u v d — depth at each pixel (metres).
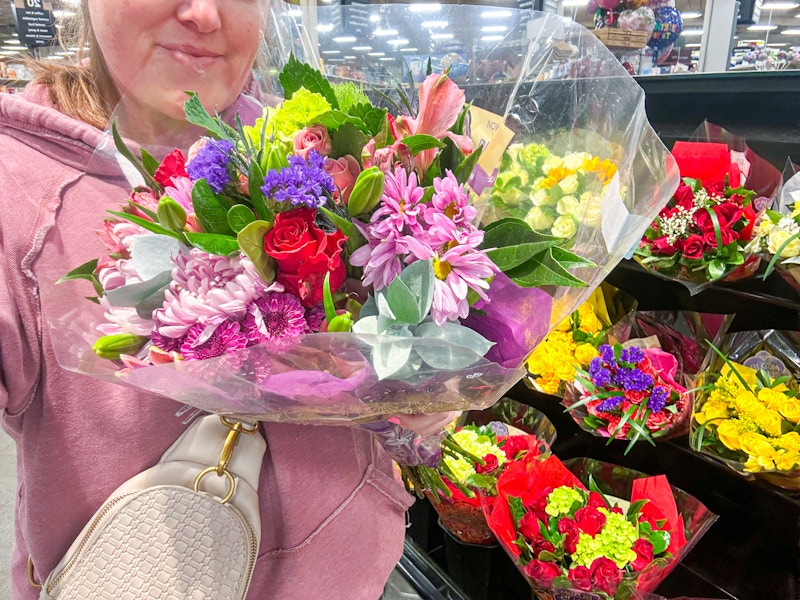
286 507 0.80
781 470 1.23
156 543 0.67
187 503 0.68
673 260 1.42
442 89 0.64
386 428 0.83
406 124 0.66
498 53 0.91
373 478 0.89
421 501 1.71
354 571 0.87
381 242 0.58
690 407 1.44
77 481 0.73
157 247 0.59
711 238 1.37
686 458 1.54
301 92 0.68
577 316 1.66
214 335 0.56
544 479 1.39
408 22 0.94
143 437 0.74
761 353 1.40
